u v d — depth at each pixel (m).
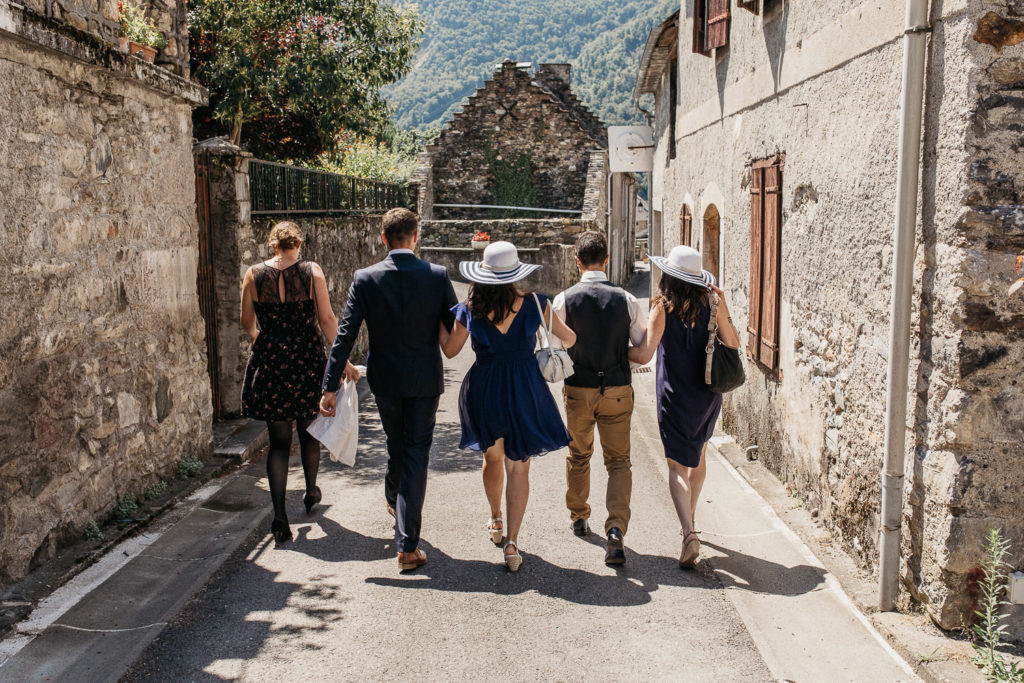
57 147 4.15
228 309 7.23
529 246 22.42
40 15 3.87
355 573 4.18
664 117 13.26
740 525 4.98
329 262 10.30
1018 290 3.20
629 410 4.42
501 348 4.13
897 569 3.68
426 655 3.35
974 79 3.13
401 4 13.90
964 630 3.37
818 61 4.85
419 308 4.17
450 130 26.36
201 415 6.08
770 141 5.98
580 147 25.92
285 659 3.31
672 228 11.49
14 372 3.73
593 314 4.29
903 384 3.56
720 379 4.16
